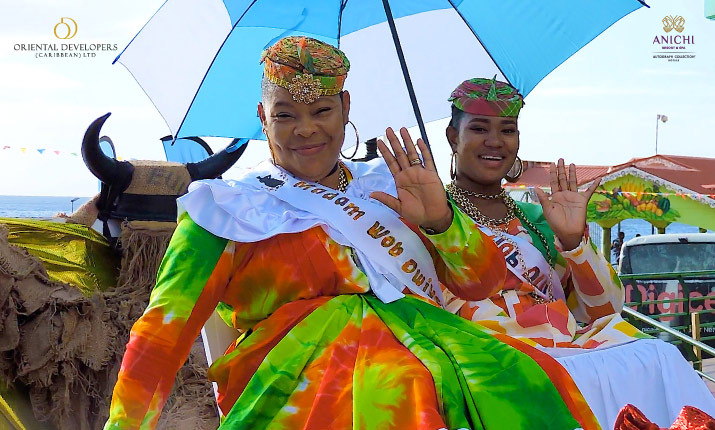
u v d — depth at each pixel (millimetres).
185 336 2867
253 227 2961
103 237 4828
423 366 2674
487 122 3543
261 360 2922
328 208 3062
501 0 4117
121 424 2752
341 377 2750
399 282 3098
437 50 4207
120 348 4156
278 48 3092
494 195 3652
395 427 2559
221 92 3822
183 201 2977
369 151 4703
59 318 4027
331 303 2941
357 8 4102
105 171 4754
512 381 2621
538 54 4137
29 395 4051
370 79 4145
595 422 2678
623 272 11297
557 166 3438
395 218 3125
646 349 3170
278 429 2717
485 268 3111
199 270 2912
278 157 3221
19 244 4410
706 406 3139
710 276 10156
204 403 4215
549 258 3633
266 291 3016
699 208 13047
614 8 4051
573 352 3105
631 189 13312
